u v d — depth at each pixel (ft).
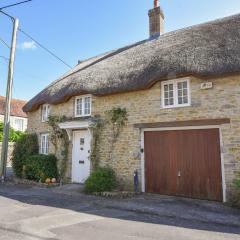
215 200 30.89
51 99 47.75
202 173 32.12
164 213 25.61
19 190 39.19
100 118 41.39
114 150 39.27
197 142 32.83
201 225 22.35
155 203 29.89
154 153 36.09
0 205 29.37
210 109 31.81
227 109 30.68
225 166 30.19
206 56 32.19
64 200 32.12
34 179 47.57
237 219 23.34
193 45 35.65
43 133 52.85
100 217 24.77
